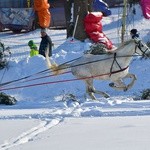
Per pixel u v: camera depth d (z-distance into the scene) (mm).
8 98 19031
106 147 9758
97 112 15023
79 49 27016
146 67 23453
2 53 24594
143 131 11508
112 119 13773
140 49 18922
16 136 11797
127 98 19547
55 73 20297
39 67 23609
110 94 21734
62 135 11523
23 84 22969
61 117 14703
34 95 22359
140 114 14703
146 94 19406
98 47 19578
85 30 28188
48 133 11953
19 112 16094
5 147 10352
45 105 17781
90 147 9852
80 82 22766
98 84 22688
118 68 19094
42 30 25578
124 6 26328
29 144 10570
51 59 24188
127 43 19031
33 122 13977
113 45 27328
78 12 28453
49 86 22688
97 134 11406
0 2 40844
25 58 25078
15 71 23609
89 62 19406
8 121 14273
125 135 11070
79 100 18828
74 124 13133
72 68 19766
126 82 22375
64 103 17562
